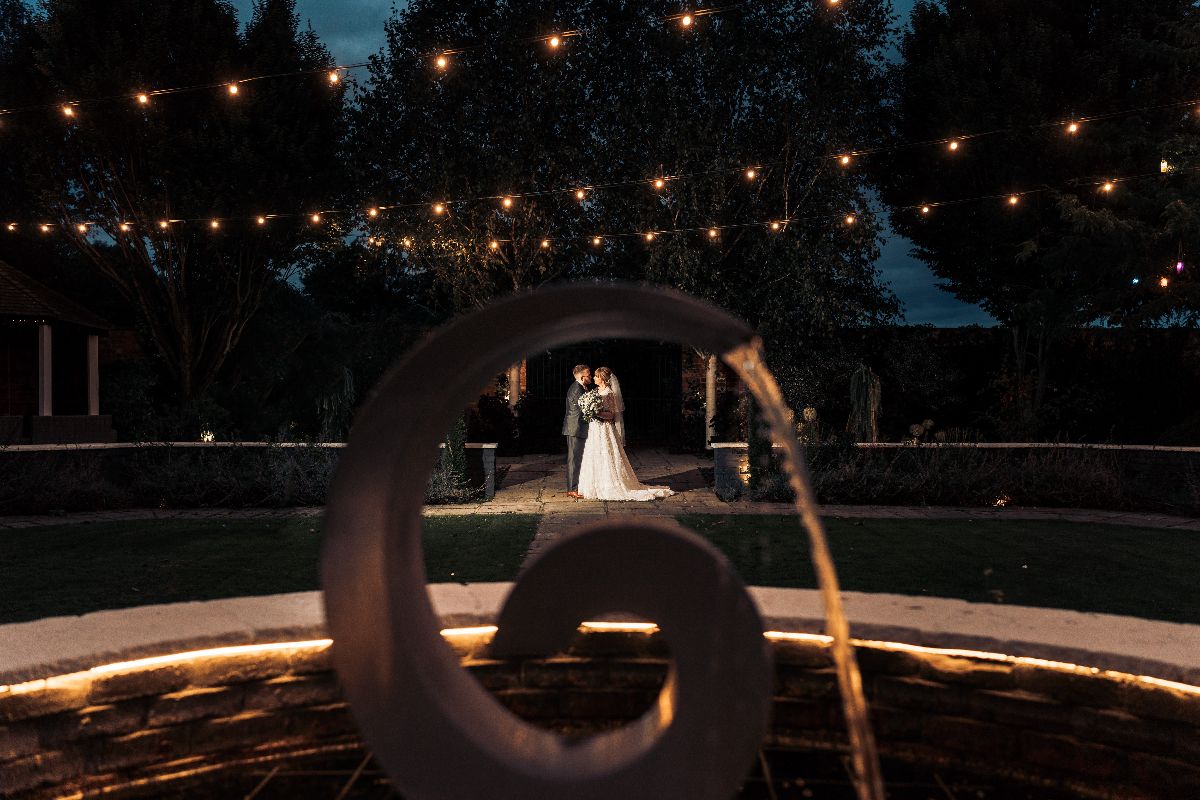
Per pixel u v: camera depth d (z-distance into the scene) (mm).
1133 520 9383
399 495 2146
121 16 17422
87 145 17453
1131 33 16938
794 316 17797
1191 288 15336
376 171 19719
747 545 7590
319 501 10961
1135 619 3066
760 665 2088
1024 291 18500
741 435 17938
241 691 2943
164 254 18609
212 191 18125
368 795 2648
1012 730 2793
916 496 10859
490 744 2076
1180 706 2520
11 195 19391
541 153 18406
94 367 18781
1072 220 16141
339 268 24938
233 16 18469
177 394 19859
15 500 10023
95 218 18625
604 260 19938
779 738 3047
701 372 19891
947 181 19094
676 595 2201
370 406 2107
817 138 17797
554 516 9734
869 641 3010
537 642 2418
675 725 2096
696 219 17703
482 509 10438
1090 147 16812
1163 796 2533
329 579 2078
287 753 2980
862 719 1931
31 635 2855
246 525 9055
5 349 19047
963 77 18156
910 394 18922
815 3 17531
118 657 2730
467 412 19531
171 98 17672
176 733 2830
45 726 2609
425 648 2164
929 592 5672
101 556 7109
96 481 10727
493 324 2072
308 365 21703
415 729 2053
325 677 3061
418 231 18375
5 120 16938
